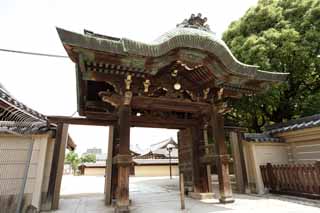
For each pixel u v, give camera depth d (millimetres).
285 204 5965
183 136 8805
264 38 10234
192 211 5336
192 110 7152
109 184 7074
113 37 5137
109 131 7762
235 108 11328
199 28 6395
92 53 4805
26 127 6504
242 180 8406
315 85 11156
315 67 10289
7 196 5613
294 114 11688
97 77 5562
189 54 5738
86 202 7484
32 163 6062
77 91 6906
